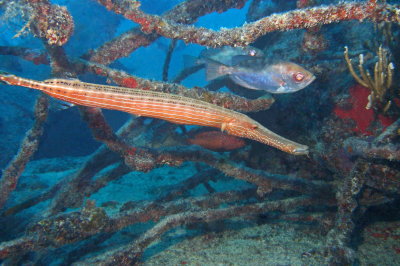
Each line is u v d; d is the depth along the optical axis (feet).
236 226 2.71
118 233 2.89
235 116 1.76
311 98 2.91
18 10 1.90
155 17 2.25
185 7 3.31
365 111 2.50
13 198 3.59
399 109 2.37
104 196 3.80
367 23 3.30
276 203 2.45
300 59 3.10
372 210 2.56
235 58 2.53
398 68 2.52
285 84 2.43
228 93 2.47
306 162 2.97
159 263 2.25
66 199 2.73
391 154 1.86
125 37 2.91
